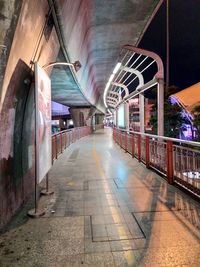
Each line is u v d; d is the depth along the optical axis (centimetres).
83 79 1503
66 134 1620
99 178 727
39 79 432
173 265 288
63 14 538
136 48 834
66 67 998
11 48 327
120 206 485
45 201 520
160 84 802
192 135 1218
